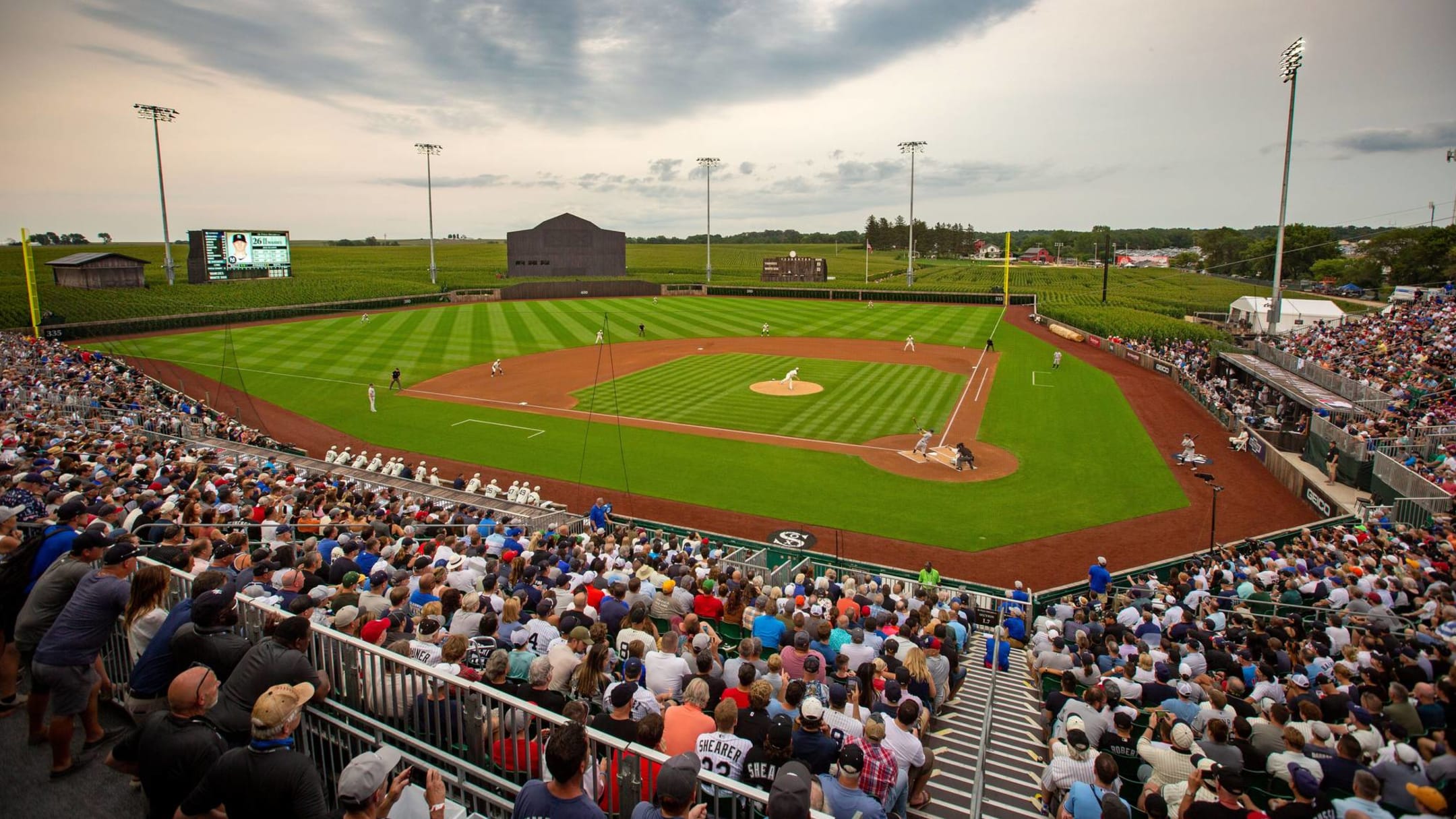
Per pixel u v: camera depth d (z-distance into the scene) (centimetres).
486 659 944
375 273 14162
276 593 1087
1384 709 1017
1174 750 894
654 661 959
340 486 2261
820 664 985
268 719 531
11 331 6162
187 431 3491
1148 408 4547
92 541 777
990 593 2255
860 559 2542
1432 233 9650
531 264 12569
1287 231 13938
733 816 595
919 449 3619
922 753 831
